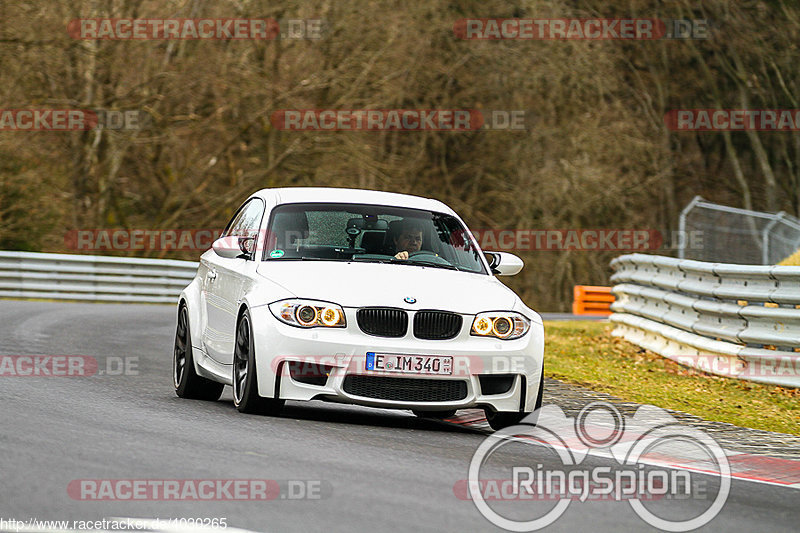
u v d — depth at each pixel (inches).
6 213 4315.9
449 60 5059.1
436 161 5334.6
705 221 3097.9
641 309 2247.8
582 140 5270.7
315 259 1203.2
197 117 4411.9
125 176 4749.0
